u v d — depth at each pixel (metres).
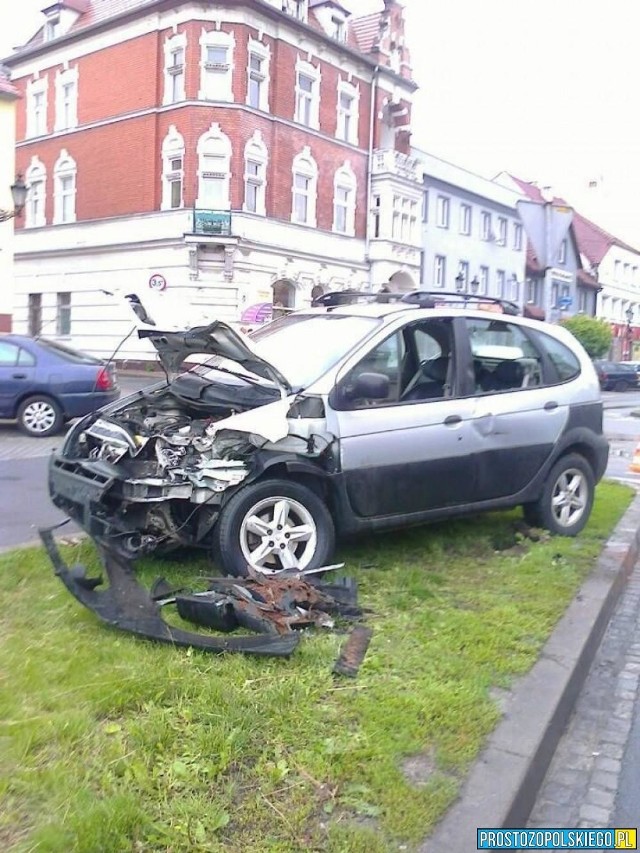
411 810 3.08
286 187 33.00
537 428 6.66
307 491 5.33
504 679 4.27
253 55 31.28
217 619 4.44
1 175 26.11
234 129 30.64
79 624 4.45
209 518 5.19
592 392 7.20
